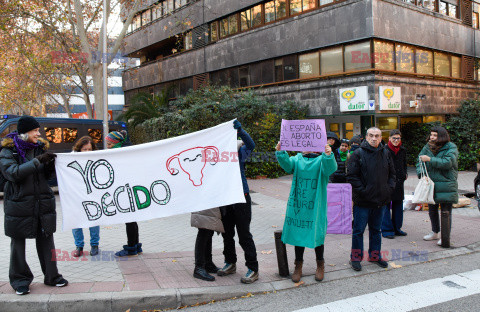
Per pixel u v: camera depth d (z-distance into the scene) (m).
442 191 6.01
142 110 20.11
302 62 17.34
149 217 4.62
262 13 19.05
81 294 4.08
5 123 11.62
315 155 4.82
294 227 4.70
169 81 26.02
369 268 5.22
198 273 4.69
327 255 5.73
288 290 4.54
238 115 14.61
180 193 4.67
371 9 14.59
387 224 6.61
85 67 20.61
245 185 4.77
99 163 4.49
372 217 5.29
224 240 4.93
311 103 16.88
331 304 4.12
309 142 4.59
